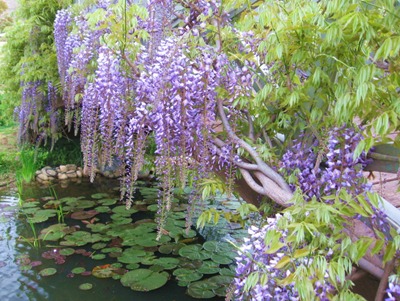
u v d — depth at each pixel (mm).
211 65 1839
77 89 3264
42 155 5949
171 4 2088
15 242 3545
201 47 1878
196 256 3270
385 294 1526
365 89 1179
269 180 1867
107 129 2025
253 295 1498
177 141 1795
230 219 2150
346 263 1197
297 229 1218
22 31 5465
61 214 4098
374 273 1614
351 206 1432
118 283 2910
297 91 1625
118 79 1999
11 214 4172
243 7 2217
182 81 1724
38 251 3387
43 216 4070
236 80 1984
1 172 5520
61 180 5430
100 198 4738
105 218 4129
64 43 3943
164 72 1707
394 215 1699
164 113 1728
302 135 1996
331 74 1685
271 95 1860
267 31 1870
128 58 2039
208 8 1988
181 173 1767
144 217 4188
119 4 1962
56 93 5223
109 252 3379
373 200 1294
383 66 1389
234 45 2068
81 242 3527
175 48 1710
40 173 5555
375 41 1336
